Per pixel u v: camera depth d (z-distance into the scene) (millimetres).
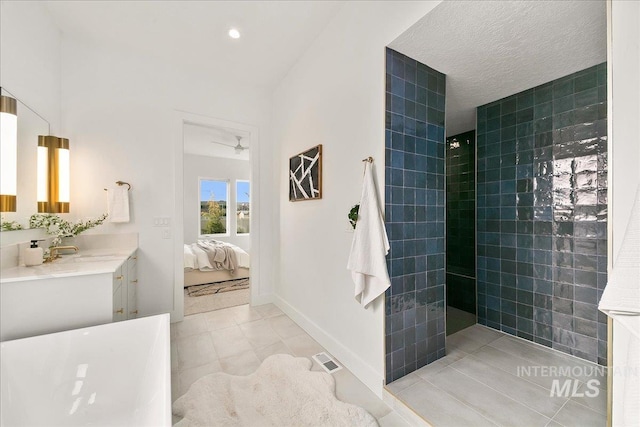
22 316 1393
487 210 2619
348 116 2002
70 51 2404
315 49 2438
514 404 1521
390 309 1712
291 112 2906
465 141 3283
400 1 1562
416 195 1840
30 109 1902
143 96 2697
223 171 6508
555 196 2148
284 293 3080
